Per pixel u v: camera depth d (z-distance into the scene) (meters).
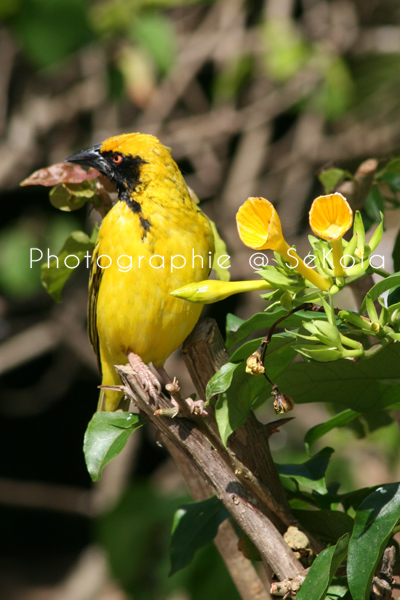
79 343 14.95
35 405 18.38
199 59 15.04
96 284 5.68
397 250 4.61
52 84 14.39
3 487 14.15
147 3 11.69
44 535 24.53
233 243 14.09
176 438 3.70
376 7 15.86
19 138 14.06
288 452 12.59
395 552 3.68
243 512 3.49
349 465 11.90
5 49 14.02
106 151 5.19
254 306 14.25
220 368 3.61
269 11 15.27
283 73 13.62
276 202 15.30
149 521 10.61
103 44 11.76
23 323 15.28
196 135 14.98
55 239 13.96
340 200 3.00
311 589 3.18
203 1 13.02
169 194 5.05
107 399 6.03
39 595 21.34
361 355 3.13
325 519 3.96
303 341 3.40
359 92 14.49
